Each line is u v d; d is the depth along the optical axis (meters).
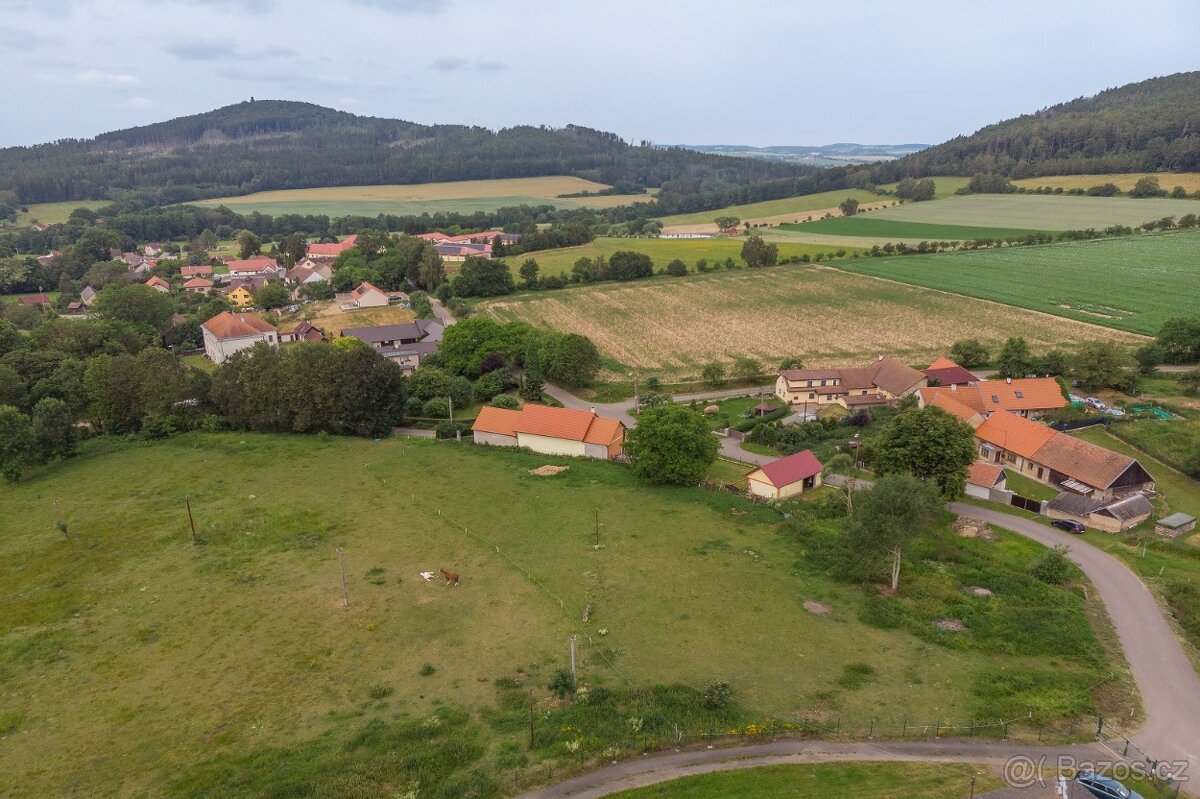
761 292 180.75
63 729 40.09
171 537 64.06
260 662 46.00
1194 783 34.19
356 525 66.25
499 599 53.25
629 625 49.66
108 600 54.00
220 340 134.38
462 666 45.22
